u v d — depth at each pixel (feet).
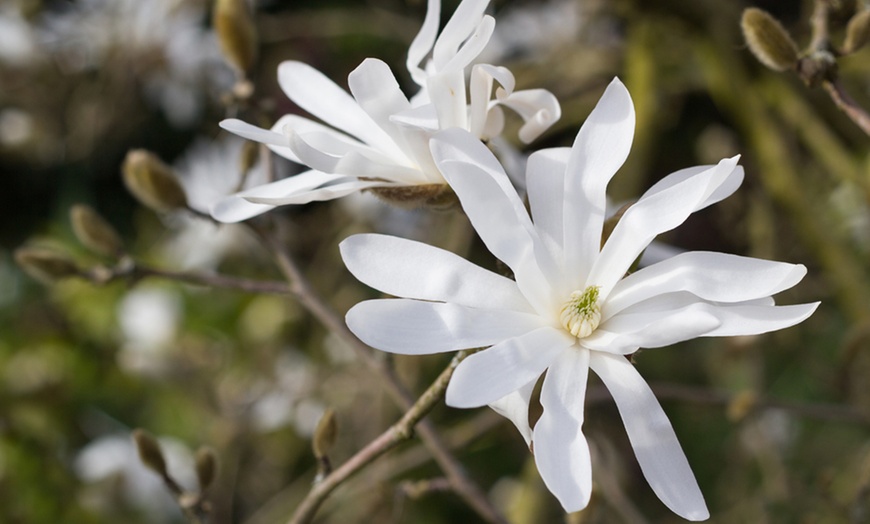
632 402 1.06
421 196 1.13
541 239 1.10
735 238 2.58
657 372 2.40
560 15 2.53
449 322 1.05
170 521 2.16
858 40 1.26
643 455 1.05
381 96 1.10
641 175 1.99
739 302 1.07
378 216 2.37
